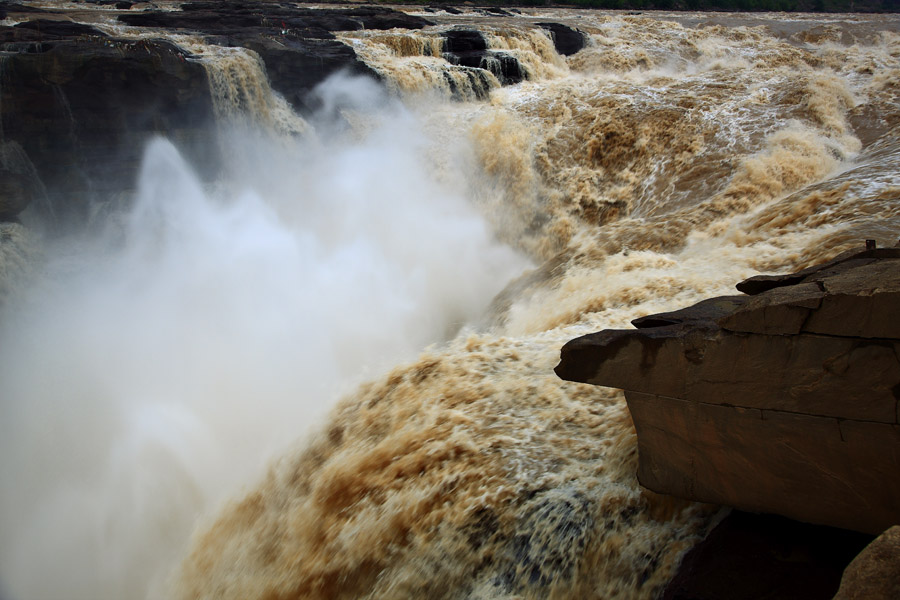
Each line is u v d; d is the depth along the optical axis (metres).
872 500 4.08
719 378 4.33
